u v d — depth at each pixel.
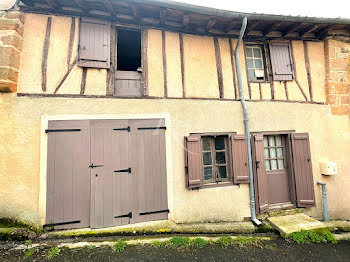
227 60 3.79
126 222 2.98
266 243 2.82
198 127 3.44
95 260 2.29
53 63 3.01
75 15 3.14
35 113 2.86
